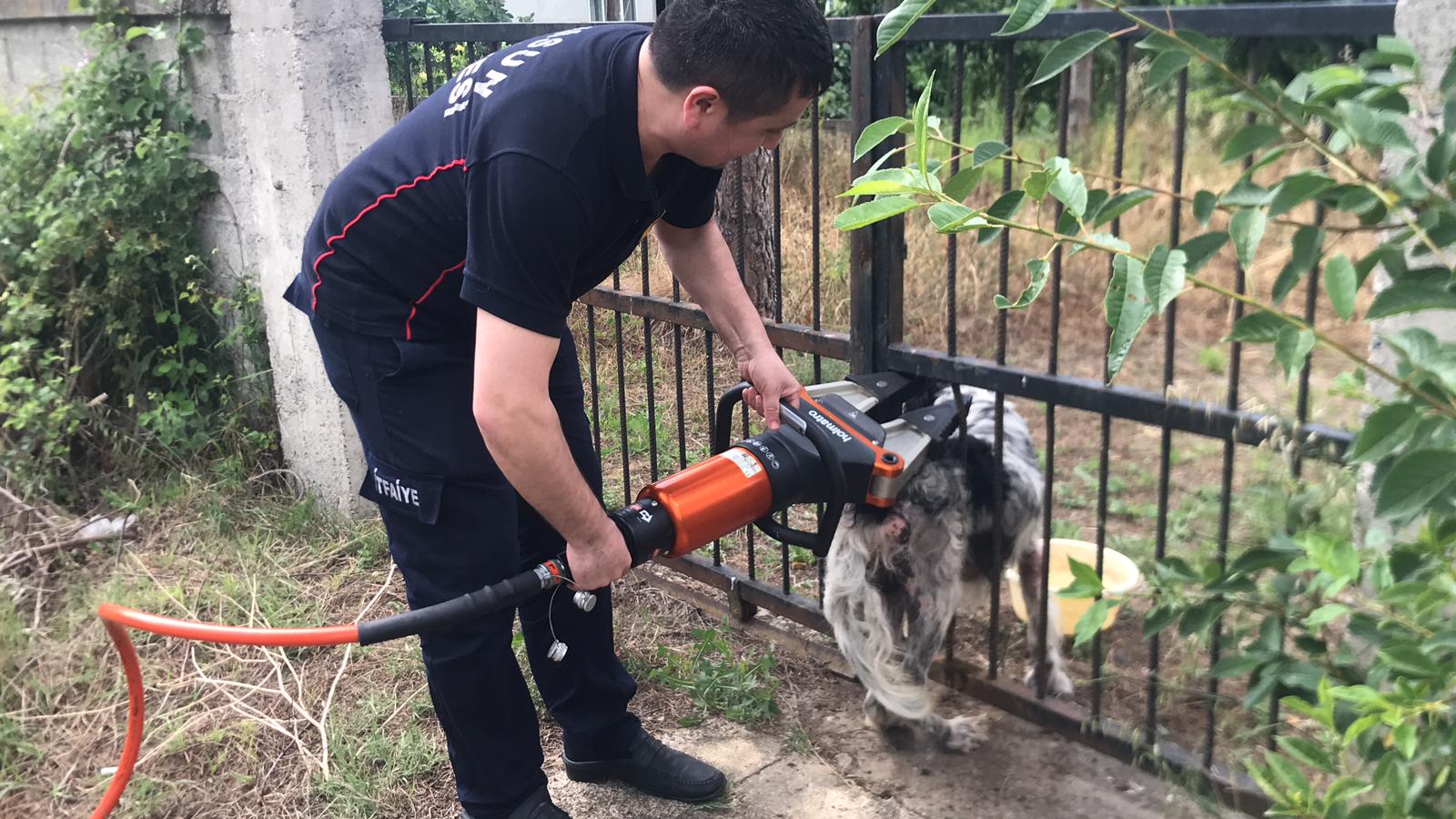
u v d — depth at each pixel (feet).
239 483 13.85
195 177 14.53
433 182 6.47
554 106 5.82
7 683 10.08
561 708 8.63
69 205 14.19
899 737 9.14
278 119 12.54
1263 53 6.57
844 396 8.39
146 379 15.05
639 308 11.08
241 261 14.71
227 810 8.72
